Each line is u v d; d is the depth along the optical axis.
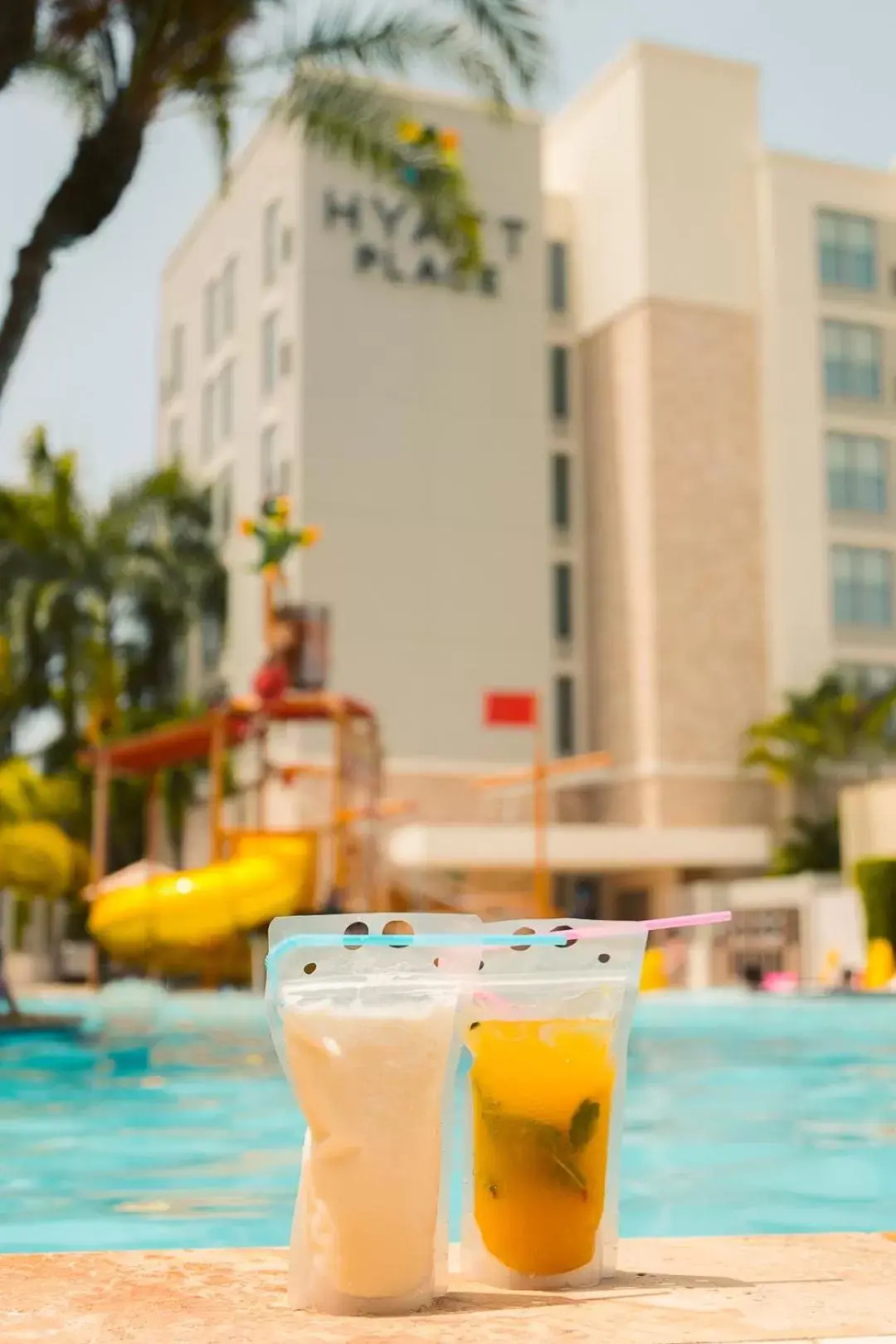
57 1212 4.26
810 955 26.84
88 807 34.06
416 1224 2.34
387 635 38.38
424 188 15.80
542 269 41.66
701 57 44.12
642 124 43.19
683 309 42.88
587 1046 2.56
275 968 2.46
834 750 38.84
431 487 39.50
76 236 10.21
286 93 14.71
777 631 41.72
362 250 39.62
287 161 40.06
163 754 24.81
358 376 39.22
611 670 42.50
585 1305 2.34
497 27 13.29
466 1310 2.32
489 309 40.91
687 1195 4.57
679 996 21.75
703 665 41.31
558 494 44.19
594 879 41.66
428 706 38.56
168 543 39.06
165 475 39.59
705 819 40.50
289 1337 2.12
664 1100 7.82
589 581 43.81
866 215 44.72
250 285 41.97
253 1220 4.10
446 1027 2.45
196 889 20.64
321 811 36.16
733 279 43.56
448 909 31.23
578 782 41.66
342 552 38.25
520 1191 2.51
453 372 40.22
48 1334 2.14
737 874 39.12
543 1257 2.49
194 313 46.25
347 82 14.70
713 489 42.28
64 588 35.25
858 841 27.41
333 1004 2.41
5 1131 6.47
